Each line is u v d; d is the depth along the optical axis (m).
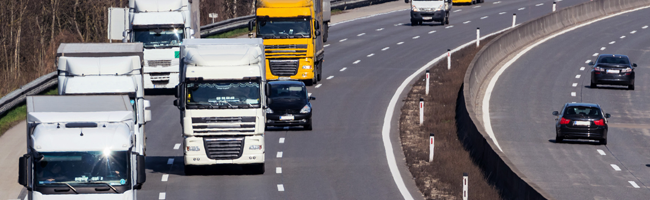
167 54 38.97
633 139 35.06
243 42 25.73
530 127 37.34
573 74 51.88
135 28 38.91
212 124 24.36
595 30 69.44
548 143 33.72
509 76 50.53
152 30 39.06
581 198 24.28
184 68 24.64
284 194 22.91
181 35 39.19
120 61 25.89
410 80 46.78
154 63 39.00
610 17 77.06
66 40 59.31
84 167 17.22
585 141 34.47
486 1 88.44
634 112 41.69
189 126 24.38
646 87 48.56
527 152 31.75
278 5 42.34
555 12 69.62
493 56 53.88
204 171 26.00
